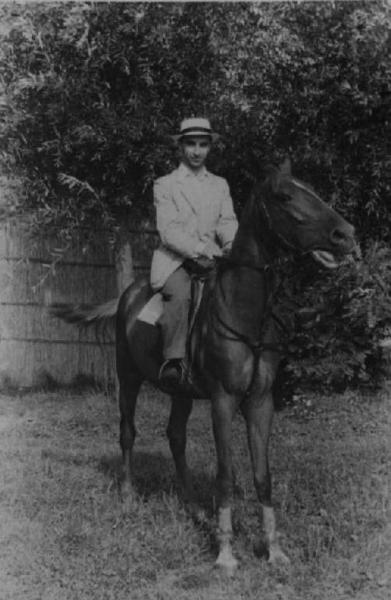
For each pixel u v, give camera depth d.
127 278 10.43
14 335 11.70
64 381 11.91
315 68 9.49
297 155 9.52
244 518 5.79
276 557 4.96
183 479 6.21
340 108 9.59
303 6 9.12
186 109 9.50
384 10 9.12
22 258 11.23
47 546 5.35
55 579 4.86
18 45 9.27
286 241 4.69
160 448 8.41
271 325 5.04
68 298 11.91
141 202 10.32
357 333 10.23
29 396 11.08
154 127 9.14
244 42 9.45
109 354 12.09
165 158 9.41
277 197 4.68
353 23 9.15
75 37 8.97
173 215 5.64
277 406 10.45
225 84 9.66
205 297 5.26
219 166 9.70
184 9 8.89
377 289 9.88
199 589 4.67
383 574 4.79
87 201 9.90
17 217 10.45
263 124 9.66
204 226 5.66
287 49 9.30
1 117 9.50
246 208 4.98
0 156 9.87
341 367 9.92
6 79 9.52
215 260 5.32
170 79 9.24
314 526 5.52
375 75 9.31
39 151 9.60
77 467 7.52
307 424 9.48
